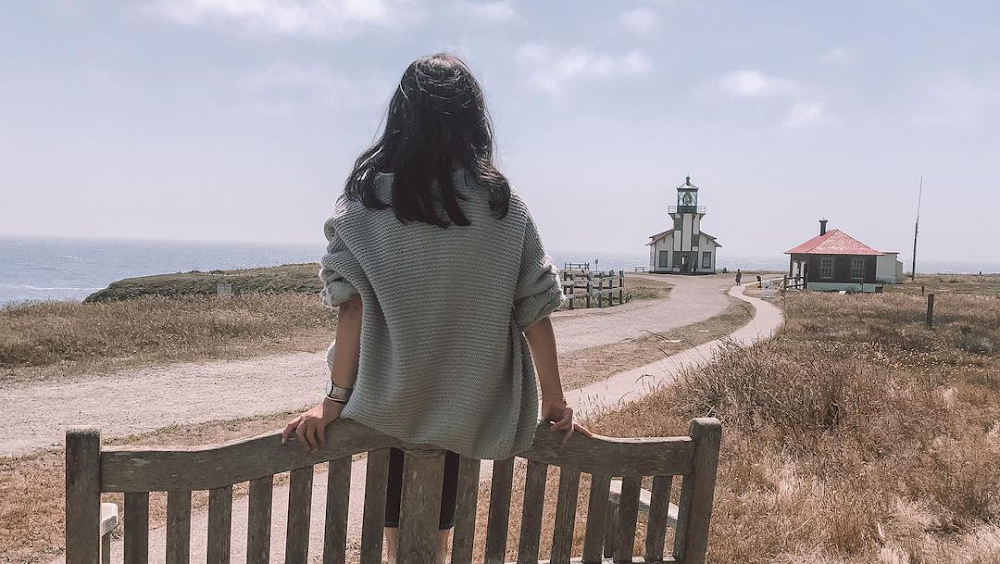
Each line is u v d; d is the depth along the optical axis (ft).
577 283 106.42
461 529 6.24
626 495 6.89
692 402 28.43
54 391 32.09
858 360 36.94
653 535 7.08
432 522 6.06
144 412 28.76
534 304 5.93
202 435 25.72
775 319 78.95
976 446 22.56
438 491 6.05
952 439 23.70
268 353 43.68
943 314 81.30
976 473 19.21
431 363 5.64
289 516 5.98
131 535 5.71
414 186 5.48
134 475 5.59
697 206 250.37
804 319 76.74
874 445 22.77
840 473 19.92
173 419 27.78
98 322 46.24
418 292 5.54
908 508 17.37
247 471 5.81
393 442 5.97
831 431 24.17
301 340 48.21
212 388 33.83
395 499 6.57
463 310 5.66
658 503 7.05
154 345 43.01
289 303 61.98
